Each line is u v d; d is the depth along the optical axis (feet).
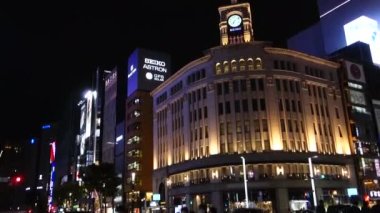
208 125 228.22
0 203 228.63
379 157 252.01
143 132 327.06
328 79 250.57
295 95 229.66
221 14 270.26
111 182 270.87
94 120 453.17
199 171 224.74
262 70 226.17
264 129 216.33
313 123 230.48
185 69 252.62
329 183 217.36
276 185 203.51
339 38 349.00
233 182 208.54
